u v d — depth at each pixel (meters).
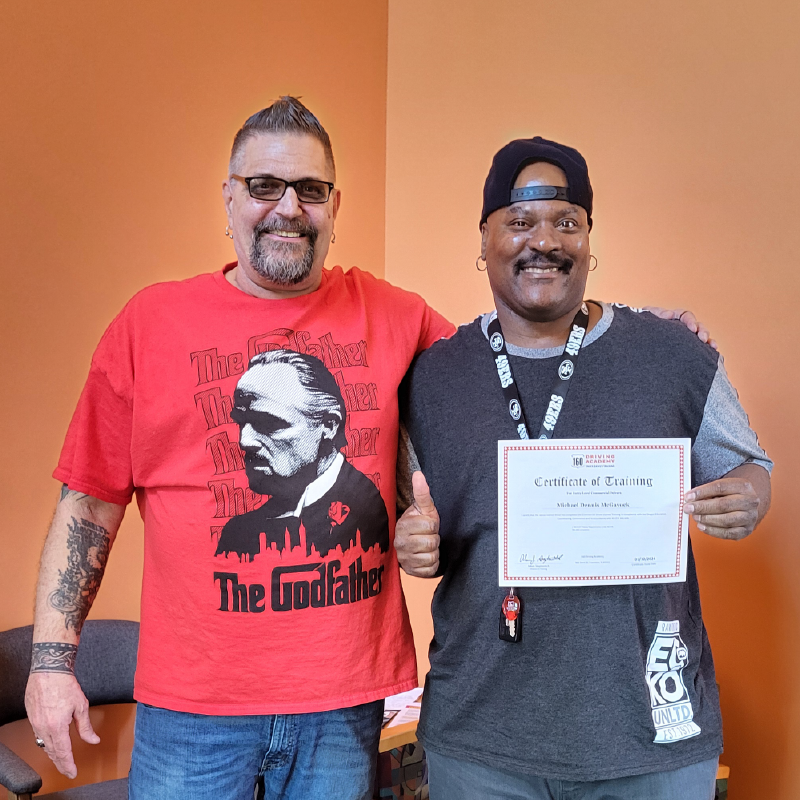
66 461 1.52
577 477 1.27
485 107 2.70
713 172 2.11
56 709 1.47
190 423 1.44
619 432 1.29
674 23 2.19
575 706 1.26
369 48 2.95
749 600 2.08
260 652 1.40
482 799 1.31
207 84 2.49
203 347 1.45
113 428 1.52
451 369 1.42
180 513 1.44
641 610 1.29
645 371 1.31
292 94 2.71
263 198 1.44
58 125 2.20
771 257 2.00
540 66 2.53
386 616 1.50
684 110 2.17
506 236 1.32
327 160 1.50
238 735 1.42
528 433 1.33
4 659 2.07
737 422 1.33
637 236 2.29
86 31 2.23
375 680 1.47
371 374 1.49
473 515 1.34
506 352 1.37
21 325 2.16
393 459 1.51
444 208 2.83
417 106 2.92
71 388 2.26
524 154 1.32
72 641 1.51
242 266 1.49
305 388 1.45
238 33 2.56
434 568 1.34
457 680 1.35
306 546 1.42
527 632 1.29
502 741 1.29
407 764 2.06
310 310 1.49
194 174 2.48
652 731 1.25
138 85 2.34
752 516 1.24
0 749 1.70
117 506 1.58
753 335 2.05
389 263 3.03
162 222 2.41
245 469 1.43
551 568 1.27
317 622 1.42
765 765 2.06
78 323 2.26
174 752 1.44
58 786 1.95
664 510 1.27
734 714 2.13
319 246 1.48
